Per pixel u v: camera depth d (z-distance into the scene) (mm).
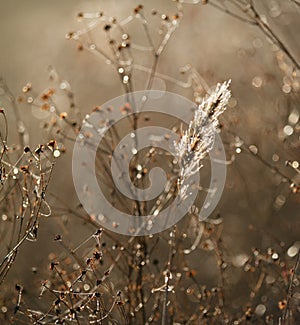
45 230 8742
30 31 12148
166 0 10938
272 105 8852
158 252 7848
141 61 10031
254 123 8727
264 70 9219
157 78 9883
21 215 6102
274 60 9008
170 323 6660
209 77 8758
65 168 9312
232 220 9062
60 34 11711
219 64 9492
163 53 10078
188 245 8281
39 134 9430
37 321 5965
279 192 9219
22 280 7922
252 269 7395
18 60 11695
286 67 8172
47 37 11820
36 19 12242
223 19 10055
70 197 9047
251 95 9109
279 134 8477
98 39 9820
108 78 10305
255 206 9094
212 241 7422
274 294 7672
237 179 9266
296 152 8383
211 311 7391
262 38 9578
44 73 11164
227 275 7922
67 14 11875
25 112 9789
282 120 8516
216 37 9875
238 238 8891
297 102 8305
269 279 7672
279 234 8922
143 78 9914
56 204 8883
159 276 6844
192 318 6777
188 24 10250
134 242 6984
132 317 6613
